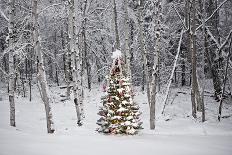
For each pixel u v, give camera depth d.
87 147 9.36
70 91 30.23
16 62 27.97
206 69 33.22
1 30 29.53
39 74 14.14
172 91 28.52
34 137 11.53
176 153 8.73
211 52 26.00
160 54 27.34
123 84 12.24
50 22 31.00
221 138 12.29
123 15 26.98
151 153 8.68
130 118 12.03
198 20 25.34
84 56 29.59
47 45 34.41
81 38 26.33
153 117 16.78
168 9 25.88
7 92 31.14
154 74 16.77
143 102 25.28
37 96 30.28
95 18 30.47
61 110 24.45
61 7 27.11
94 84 35.09
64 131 15.45
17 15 27.48
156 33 17.05
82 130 16.02
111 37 30.36
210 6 26.19
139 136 12.02
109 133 12.35
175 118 20.95
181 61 31.02
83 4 26.89
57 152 8.62
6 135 12.11
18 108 24.66
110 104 12.16
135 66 30.58
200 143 10.65
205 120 20.27
